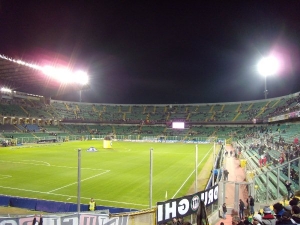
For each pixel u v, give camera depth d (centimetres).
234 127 8412
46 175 2691
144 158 4000
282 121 6081
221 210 1609
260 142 4406
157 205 1242
